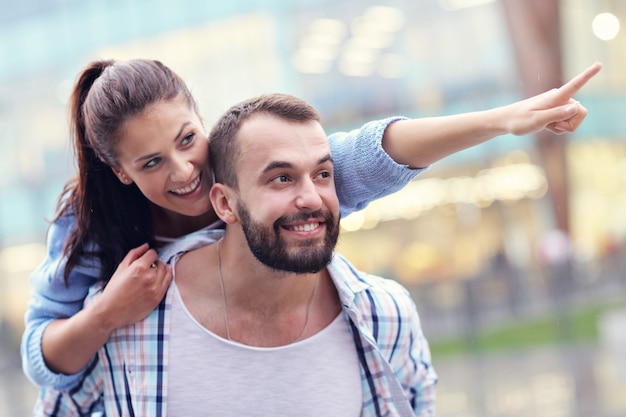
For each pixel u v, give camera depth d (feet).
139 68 10.46
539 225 111.86
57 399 11.57
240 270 10.32
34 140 117.39
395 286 11.40
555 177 99.96
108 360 10.87
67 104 11.27
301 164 9.68
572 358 55.88
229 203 10.14
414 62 108.88
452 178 112.98
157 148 10.27
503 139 109.70
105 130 10.38
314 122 9.99
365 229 113.19
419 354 11.49
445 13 107.96
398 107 108.99
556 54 94.94
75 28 115.24
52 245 11.60
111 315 10.43
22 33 117.08
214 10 110.83
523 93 97.04
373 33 108.37
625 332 55.42
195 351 10.40
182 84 10.68
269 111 9.93
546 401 42.93
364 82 109.29
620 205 123.85
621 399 40.96
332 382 10.54
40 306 11.50
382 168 10.41
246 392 10.32
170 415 10.37
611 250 120.67
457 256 112.68
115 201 11.29
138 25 113.50
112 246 11.29
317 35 108.68
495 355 62.54
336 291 10.85
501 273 87.45
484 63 107.55
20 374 91.35
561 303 81.41
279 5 109.19
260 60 109.70
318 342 10.58
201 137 10.50
